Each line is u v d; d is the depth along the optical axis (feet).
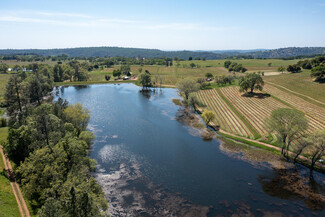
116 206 158.10
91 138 253.44
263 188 183.42
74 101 469.57
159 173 203.00
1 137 230.27
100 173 199.21
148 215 151.02
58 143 174.91
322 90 443.32
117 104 450.30
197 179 195.00
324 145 188.96
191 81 452.76
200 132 303.07
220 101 456.86
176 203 163.84
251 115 356.79
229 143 266.16
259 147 253.24
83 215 109.81
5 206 134.00
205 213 154.61
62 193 123.75
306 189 181.47
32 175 143.33
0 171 168.86
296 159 224.12
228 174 203.31
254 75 481.46
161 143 267.80
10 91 310.65
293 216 153.17
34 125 203.51
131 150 247.50
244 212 156.46
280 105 397.39
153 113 390.42
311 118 323.78
